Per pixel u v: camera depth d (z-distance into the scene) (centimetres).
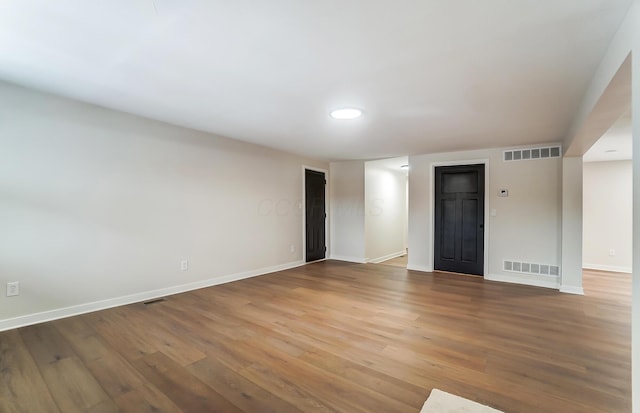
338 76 234
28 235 282
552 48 188
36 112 284
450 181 537
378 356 233
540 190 453
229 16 161
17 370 209
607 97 204
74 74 239
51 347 242
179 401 179
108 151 332
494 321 305
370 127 375
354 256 650
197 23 168
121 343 251
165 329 281
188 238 409
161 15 161
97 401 178
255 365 219
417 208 564
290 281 470
